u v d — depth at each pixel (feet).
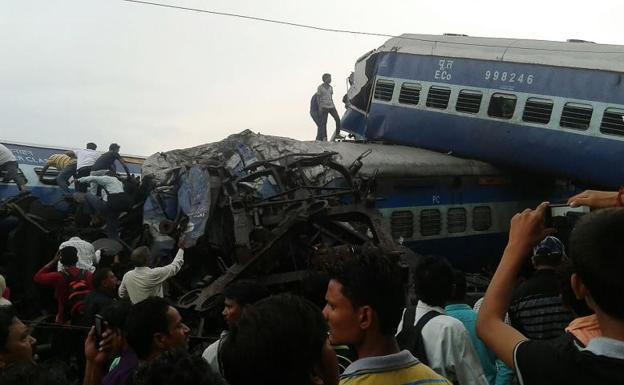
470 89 52.80
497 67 51.80
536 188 56.34
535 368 6.80
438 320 13.17
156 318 12.43
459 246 51.85
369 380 8.82
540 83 49.49
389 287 9.12
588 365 6.48
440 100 54.29
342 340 9.25
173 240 36.35
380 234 33.78
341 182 42.65
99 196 44.21
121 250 37.32
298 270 33.24
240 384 7.14
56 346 29.12
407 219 48.60
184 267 35.40
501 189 54.54
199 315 29.94
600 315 6.60
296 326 7.11
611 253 6.36
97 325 14.07
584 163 47.21
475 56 53.11
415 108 55.67
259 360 6.99
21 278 39.09
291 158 38.34
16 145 53.01
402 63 57.31
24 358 12.50
